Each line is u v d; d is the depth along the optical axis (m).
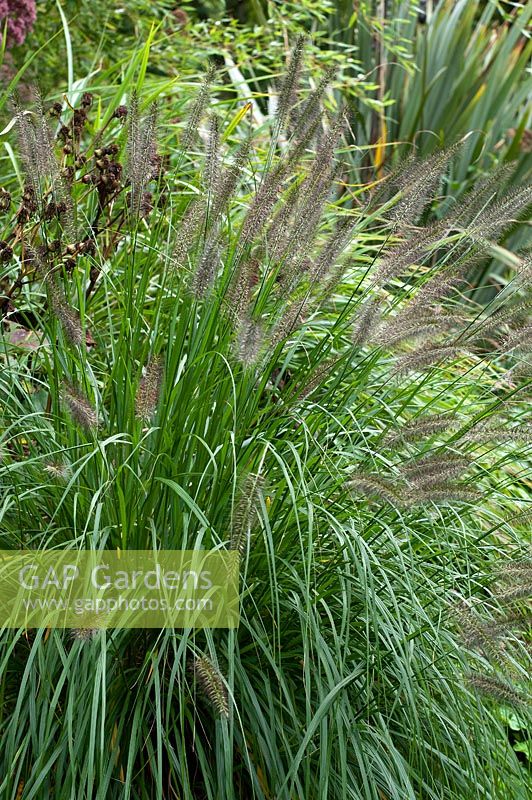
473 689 2.68
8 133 4.45
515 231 6.73
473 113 7.70
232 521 2.41
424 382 3.21
